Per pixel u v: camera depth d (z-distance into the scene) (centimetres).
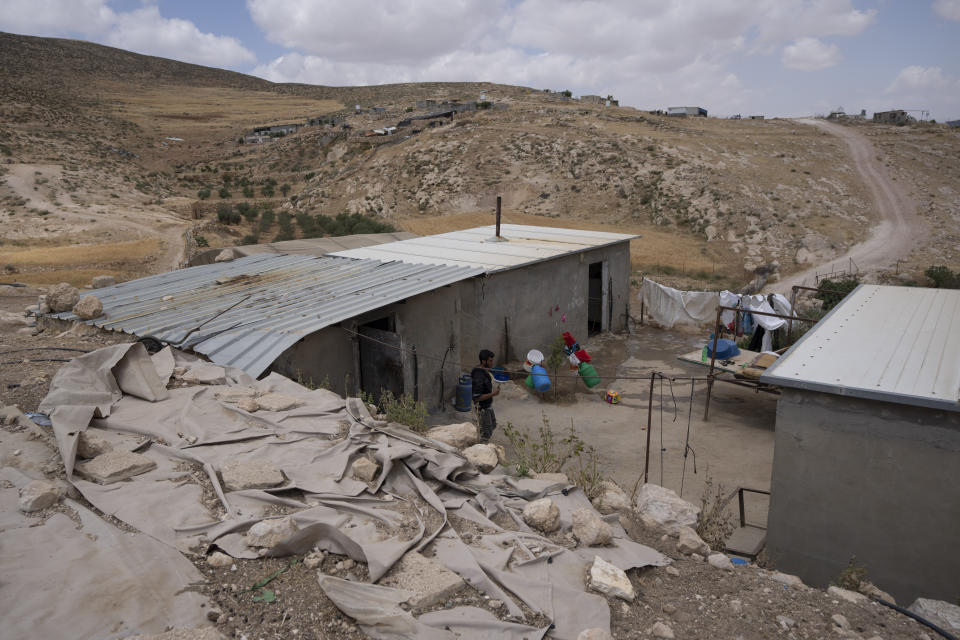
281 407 557
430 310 1132
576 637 310
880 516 608
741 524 749
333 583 315
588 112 8394
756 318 1463
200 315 883
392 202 6222
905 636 348
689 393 1342
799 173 5819
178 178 9794
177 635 256
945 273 3419
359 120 11494
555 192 5878
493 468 529
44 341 774
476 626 304
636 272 3416
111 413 515
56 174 7188
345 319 870
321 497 416
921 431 577
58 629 260
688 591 383
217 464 443
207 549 347
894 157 6322
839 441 620
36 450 428
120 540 332
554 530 425
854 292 1091
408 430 551
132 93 17888
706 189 5225
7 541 316
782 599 379
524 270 1499
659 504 494
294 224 4828
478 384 970
